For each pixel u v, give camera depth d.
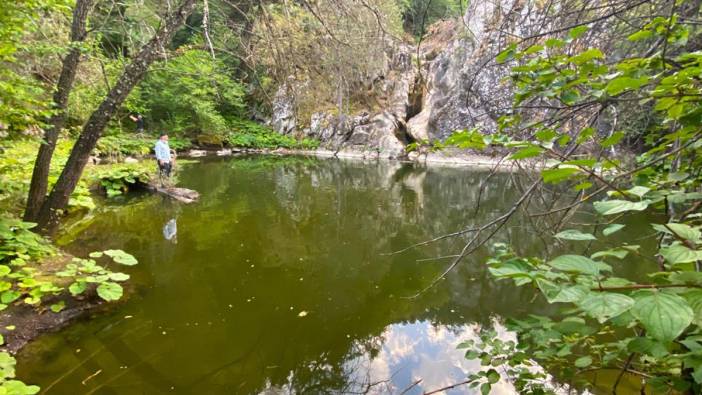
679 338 1.08
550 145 0.99
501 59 1.28
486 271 4.20
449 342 2.85
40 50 3.17
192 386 2.30
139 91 12.71
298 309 3.30
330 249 4.90
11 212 3.93
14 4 2.74
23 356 2.44
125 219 6.03
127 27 3.70
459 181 10.73
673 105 0.93
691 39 1.36
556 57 1.10
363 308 3.36
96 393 2.20
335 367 2.54
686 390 1.05
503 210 7.11
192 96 14.07
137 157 11.99
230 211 6.80
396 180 10.89
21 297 2.88
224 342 2.77
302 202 7.76
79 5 3.50
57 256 3.55
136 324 2.95
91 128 3.70
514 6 2.01
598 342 2.15
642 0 1.21
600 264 0.83
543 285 0.78
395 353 2.71
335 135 17.22
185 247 4.78
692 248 0.81
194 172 11.43
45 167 3.65
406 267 4.32
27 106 3.06
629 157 1.69
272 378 2.40
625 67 1.02
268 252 4.71
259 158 15.58
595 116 1.37
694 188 1.34
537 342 1.19
